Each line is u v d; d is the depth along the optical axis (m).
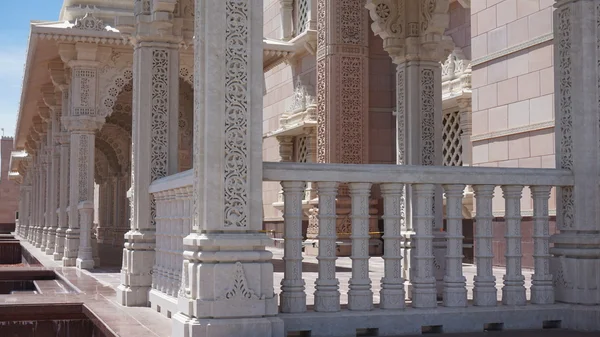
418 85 7.61
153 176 7.49
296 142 20.03
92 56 13.27
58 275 11.22
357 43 16.06
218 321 4.93
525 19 10.87
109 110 13.44
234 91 5.14
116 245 23.19
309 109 18.38
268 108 22.02
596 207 5.93
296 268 5.40
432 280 5.72
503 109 11.33
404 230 7.36
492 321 5.75
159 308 6.67
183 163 16.59
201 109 5.12
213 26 5.13
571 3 6.07
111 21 14.35
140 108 7.51
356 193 5.56
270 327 5.04
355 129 15.94
